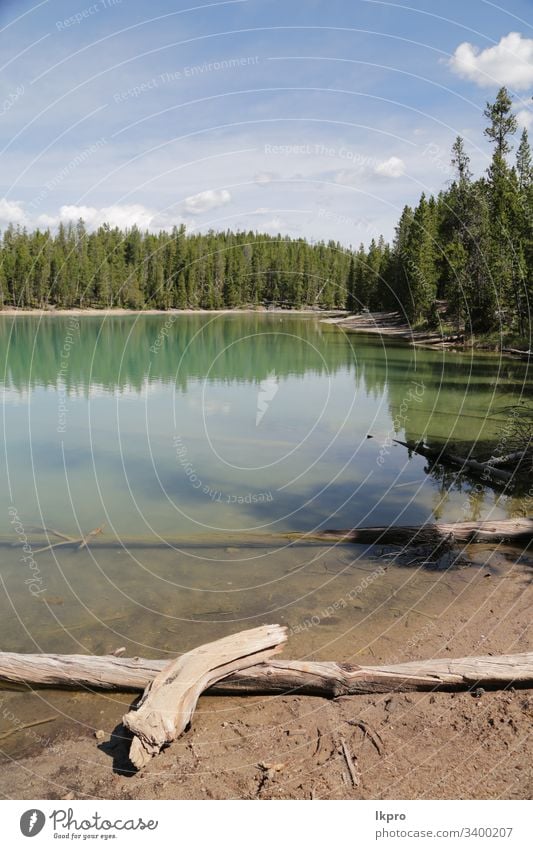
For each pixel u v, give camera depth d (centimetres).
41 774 391
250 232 4847
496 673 460
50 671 476
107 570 698
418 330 4519
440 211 4016
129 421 1590
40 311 6512
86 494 1006
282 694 470
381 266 5109
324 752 400
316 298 5084
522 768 372
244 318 4809
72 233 6556
